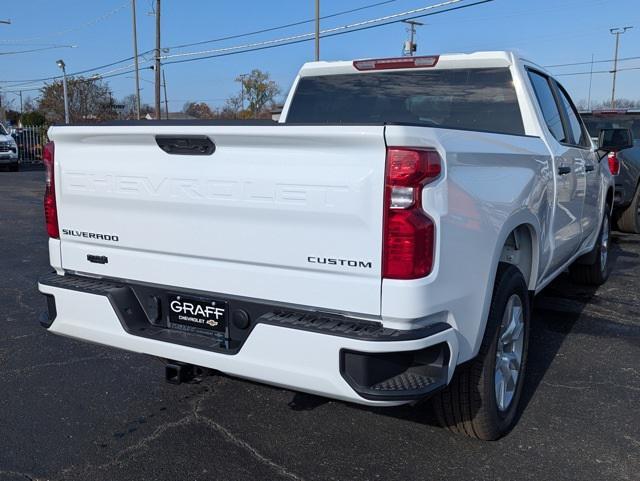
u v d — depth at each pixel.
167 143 3.10
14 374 4.50
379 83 4.80
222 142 2.94
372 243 2.66
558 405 4.04
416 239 2.62
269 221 2.88
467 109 4.50
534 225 3.91
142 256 3.33
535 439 3.60
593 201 5.93
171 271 3.24
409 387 2.70
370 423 3.79
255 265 2.97
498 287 3.37
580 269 6.88
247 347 2.89
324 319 2.83
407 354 2.84
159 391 4.23
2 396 4.14
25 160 33.47
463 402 3.34
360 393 2.65
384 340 2.61
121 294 3.36
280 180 2.81
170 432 3.68
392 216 2.61
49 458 3.38
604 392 4.25
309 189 2.75
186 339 3.17
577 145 5.38
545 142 4.28
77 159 3.46
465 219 2.90
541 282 4.54
